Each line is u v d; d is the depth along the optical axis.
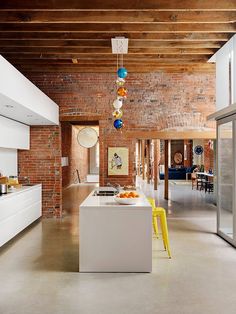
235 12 4.71
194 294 3.52
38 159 7.82
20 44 5.89
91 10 4.43
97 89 7.87
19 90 4.83
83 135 13.08
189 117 7.90
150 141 17.64
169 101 7.91
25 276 4.07
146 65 7.50
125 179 7.92
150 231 4.25
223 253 5.00
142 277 4.04
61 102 7.86
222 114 5.62
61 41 5.95
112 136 7.91
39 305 3.27
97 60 7.14
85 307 3.22
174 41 6.08
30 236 6.08
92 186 15.36
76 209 9.05
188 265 4.46
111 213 4.25
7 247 5.36
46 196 7.82
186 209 9.05
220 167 6.17
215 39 5.73
